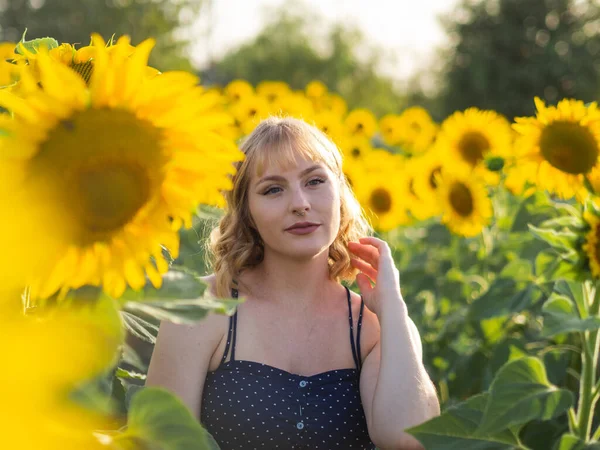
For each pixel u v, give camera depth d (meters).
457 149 5.61
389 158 7.09
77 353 1.07
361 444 2.71
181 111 1.23
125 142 1.21
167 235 1.25
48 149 1.18
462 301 5.04
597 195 3.25
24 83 1.23
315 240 2.68
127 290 1.28
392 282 2.75
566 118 3.26
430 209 5.83
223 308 1.27
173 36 23.48
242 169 2.74
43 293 1.16
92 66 1.75
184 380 2.62
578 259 3.02
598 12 34.38
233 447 2.61
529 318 4.55
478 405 2.59
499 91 34.19
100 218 1.21
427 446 2.52
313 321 2.78
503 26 34.50
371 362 2.77
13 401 0.97
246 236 2.84
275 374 2.66
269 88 9.60
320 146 2.72
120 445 1.19
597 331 3.21
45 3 25.95
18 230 1.09
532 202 4.72
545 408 2.58
